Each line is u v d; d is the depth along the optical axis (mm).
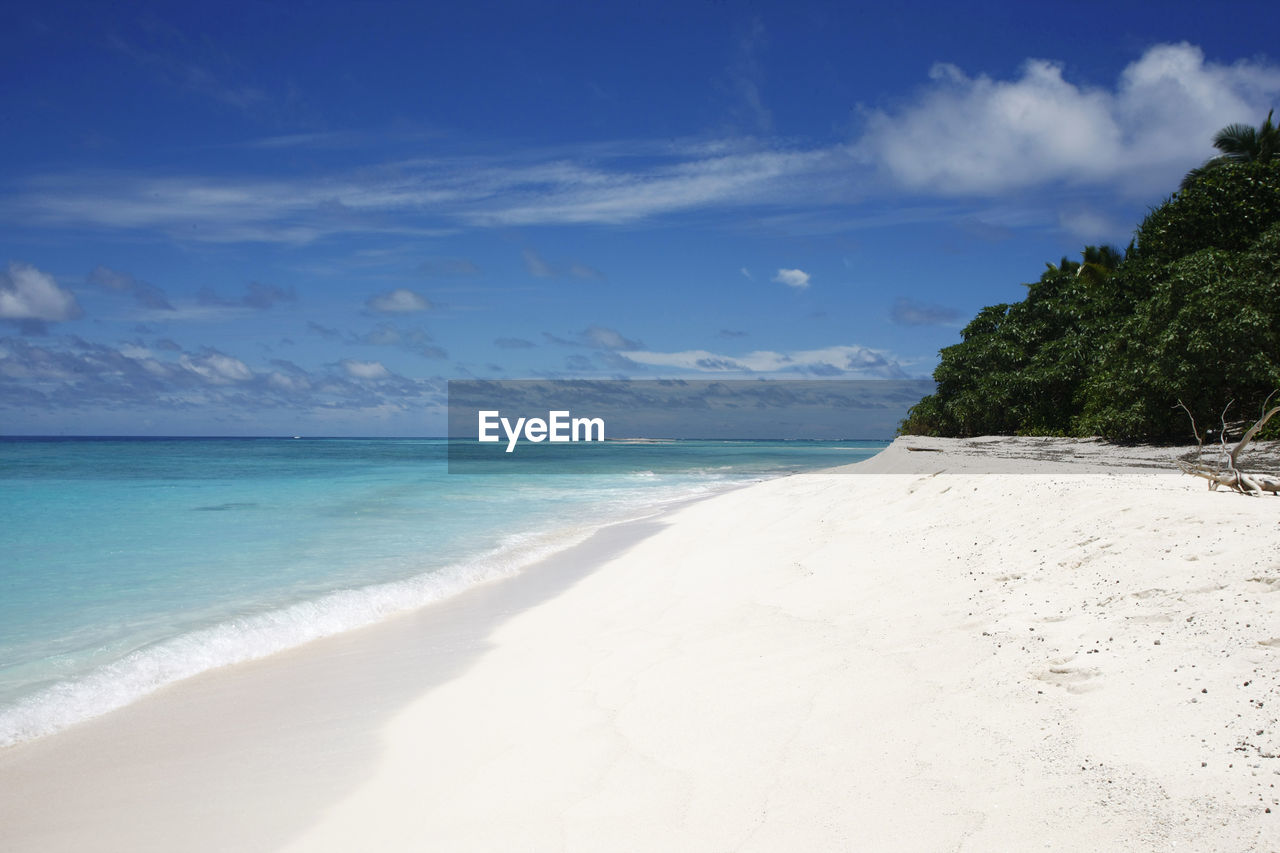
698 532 12766
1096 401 21969
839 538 9781
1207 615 4520
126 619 7586
